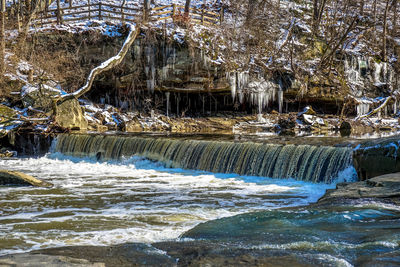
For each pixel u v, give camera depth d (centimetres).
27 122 2114
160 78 2727
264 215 610
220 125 2892
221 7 3572
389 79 3353
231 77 2781
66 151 1923
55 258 388
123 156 1728
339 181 1171
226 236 496
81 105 2677
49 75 2581
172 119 2908
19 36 2716
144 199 972
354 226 512
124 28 2655
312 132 2475
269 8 3644
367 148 1048
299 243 439
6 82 2378
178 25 2847
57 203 920
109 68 2548
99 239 633
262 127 2850
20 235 659
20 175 1164
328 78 3022
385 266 351
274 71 2916
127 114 2794
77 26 2697
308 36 3350
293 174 1279
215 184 1193
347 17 3700
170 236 645
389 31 3841
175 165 1566
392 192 720
